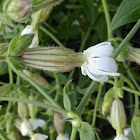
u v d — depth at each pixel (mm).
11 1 148
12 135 217
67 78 235
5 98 160
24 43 146
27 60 151
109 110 203
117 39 187
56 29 236
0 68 223
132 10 181
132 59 179
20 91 211
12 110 229
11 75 220
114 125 186
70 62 155
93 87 158
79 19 237
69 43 246
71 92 219
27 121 214
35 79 222
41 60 152
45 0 147
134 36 232
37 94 213
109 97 189
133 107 230
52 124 233
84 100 158
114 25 183
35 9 147
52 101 194
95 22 228
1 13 162
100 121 237
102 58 152
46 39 231
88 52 156
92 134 153
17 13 145
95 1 233
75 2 244
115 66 151
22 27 192
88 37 239
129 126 213
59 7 233
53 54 153
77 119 155
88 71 155
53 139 231
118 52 160
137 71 233
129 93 229
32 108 212
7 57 148
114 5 224
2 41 209
